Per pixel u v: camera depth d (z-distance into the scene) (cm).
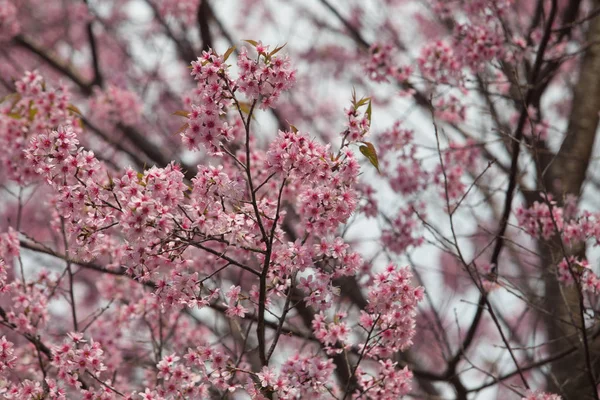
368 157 467
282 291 481
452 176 787
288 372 461
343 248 469
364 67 788
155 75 1334
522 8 1131
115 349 666
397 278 469
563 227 619
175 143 1266
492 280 643
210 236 452
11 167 641
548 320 774
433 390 980
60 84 691
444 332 716
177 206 443
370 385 499
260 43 436
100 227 450
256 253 479
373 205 710
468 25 745
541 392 513
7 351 503
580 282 575
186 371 480
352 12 1360
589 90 934
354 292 783
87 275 1266
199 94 444
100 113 986
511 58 771
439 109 820
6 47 1154
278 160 437
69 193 440
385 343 487
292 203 615
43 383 571
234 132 629
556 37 836
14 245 598
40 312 589
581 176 867
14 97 694
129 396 487
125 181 438
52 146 443
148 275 448
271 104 437
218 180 442
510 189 666
